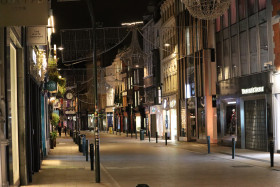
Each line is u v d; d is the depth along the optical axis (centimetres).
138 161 2344
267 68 2767
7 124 1088
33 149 1797
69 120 12269
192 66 4291
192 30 4272
